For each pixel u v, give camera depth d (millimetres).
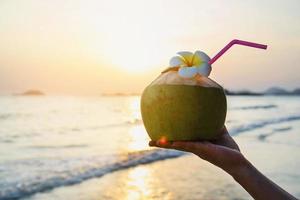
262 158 15164
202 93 1676
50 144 22516
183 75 1678
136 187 10766
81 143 22859
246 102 96188
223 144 1793
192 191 10008
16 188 10984
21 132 29688
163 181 11352
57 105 77688
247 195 9555
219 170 12766
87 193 10273
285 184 10773
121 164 14672
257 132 26688
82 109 64312
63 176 12656
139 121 40531
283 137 23547
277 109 60625
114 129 32062
